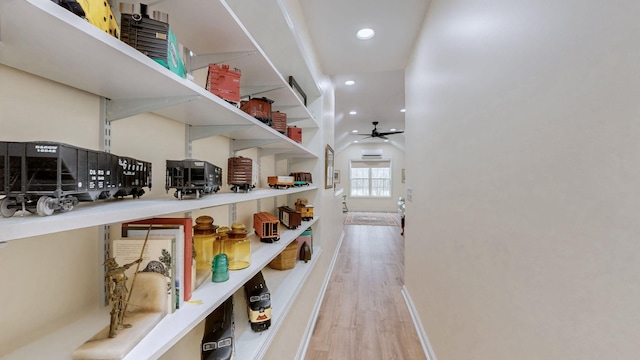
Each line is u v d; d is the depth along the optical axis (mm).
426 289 2117
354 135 9797
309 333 2268
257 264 1243
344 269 3971
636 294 505
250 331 1290
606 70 575
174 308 768
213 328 1044
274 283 1855
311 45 2541
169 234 787
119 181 666
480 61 1201
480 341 1174
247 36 1043
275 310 1467
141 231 784
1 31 430
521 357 874
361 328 2424
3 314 568
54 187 452
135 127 912
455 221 1493
